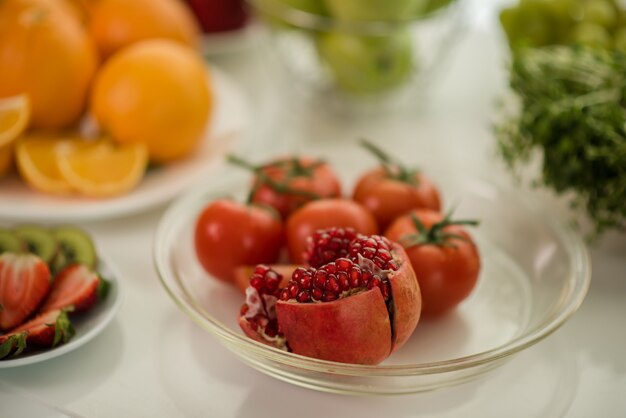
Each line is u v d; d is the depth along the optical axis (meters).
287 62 0.88
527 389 0.55
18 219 0.70
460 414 0.53
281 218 0.62
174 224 0.63
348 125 0.84
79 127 0.80
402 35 0.81
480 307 0.60
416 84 0.86
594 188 0.63
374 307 0.50
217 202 0.61
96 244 0.67
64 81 0.73
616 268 0.65
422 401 0.54
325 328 0.50
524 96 0.68
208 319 0.53
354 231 0.55
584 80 0.67
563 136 0.63
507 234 0.65
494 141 0.81
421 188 0.62
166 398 0.54
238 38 0.96
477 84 0.91
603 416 0.53
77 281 0.57
